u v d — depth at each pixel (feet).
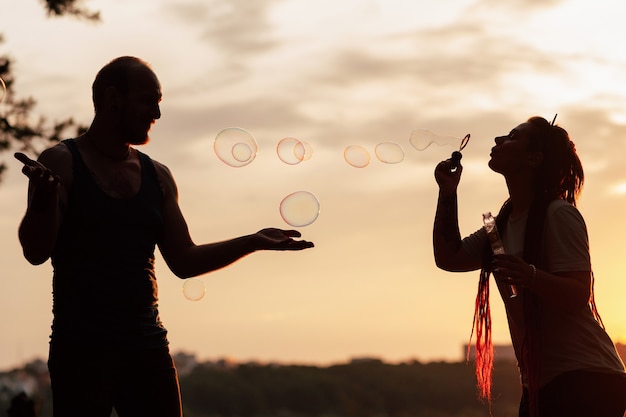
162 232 10.44
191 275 10.68
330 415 114.42
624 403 9.59
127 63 10.19
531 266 9.41
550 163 10.21
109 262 9.74
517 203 10.41
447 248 10.92
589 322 9.70
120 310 9.73
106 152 10.11
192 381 151.02
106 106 10.07
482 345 10.69
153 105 10.21
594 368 9.51
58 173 9.74
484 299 10.74
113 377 9.68
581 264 9.62
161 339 10.09
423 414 97.45
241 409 139.64
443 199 10.97
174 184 10.85
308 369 147.74
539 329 9.61
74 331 9.57
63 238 9.74
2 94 12.27
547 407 9.61
